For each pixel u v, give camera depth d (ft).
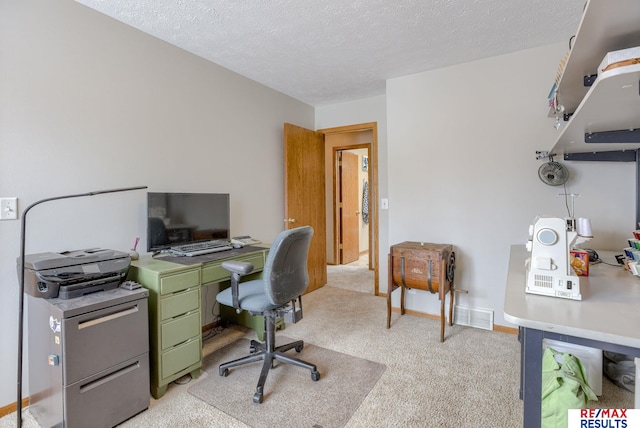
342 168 18.67
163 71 7.91
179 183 8.34
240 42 7.99
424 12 6.68
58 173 6.13
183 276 6.30
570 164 8.01
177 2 6.29
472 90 9.20
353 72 9.96
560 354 5.42
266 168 11.21
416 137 10.10
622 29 3.44
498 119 8.88
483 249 9.20
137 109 7.39
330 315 10.23
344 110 13.14
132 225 7.36
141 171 7.50
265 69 9.73
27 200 5.75
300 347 7.69
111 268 5.61
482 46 8.26
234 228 9.99
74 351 4.75
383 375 6.68
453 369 6.89
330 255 18.84
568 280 3.84
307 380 6.54
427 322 9.64
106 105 6.82
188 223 7.97
